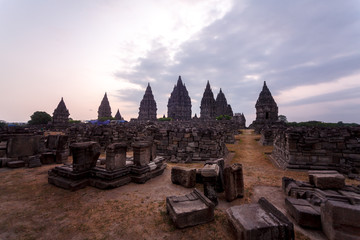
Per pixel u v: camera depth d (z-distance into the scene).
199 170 8.10
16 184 7.62
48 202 5.88
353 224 3.65
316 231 4.41
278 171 10.42
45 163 11.53
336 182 6.16
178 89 98.38
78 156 7.46
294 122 48.66
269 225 3.77
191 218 4.56
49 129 52.06
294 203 5.21
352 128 10.27
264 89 46.38
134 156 8.52
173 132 13.90
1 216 4.96
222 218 4.98
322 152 10.30
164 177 9.00
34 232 4.28
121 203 5.86
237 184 6.50
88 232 4.32
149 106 89.25
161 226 4.57
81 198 6.23
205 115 82.50
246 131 46.28
